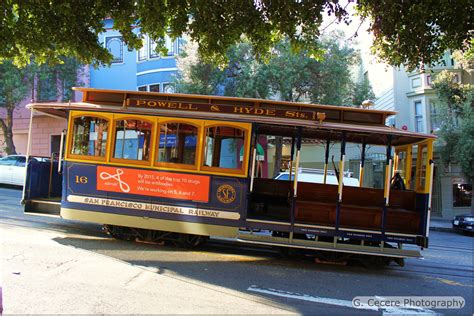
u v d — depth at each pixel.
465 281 7.39
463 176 20.19
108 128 8.41
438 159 22.59
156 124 8.30
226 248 8.83
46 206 8.89
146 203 8.23
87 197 8.42
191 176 8.14
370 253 7.72
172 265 6.98
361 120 8.52
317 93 18.12
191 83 18.58
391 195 8.48
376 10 8.03
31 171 9.12
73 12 8.30
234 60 18.16
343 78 18.33
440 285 6.99
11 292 5.03
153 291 5.50
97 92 8.98
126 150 8.38
